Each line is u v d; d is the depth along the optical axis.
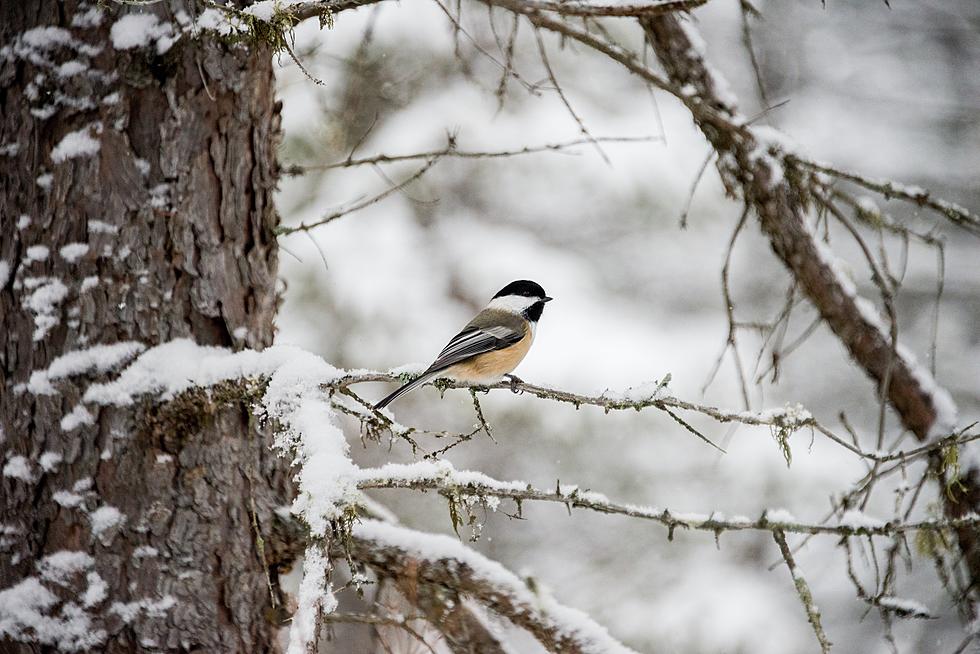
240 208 7.40
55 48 7.11
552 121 17.42
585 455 17.67
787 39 25.31
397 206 17.44
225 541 7.08
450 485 6.67
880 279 9.18
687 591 17.59
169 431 6.94
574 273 18.22
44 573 6.84
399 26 15.62
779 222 9.76
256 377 6.72
